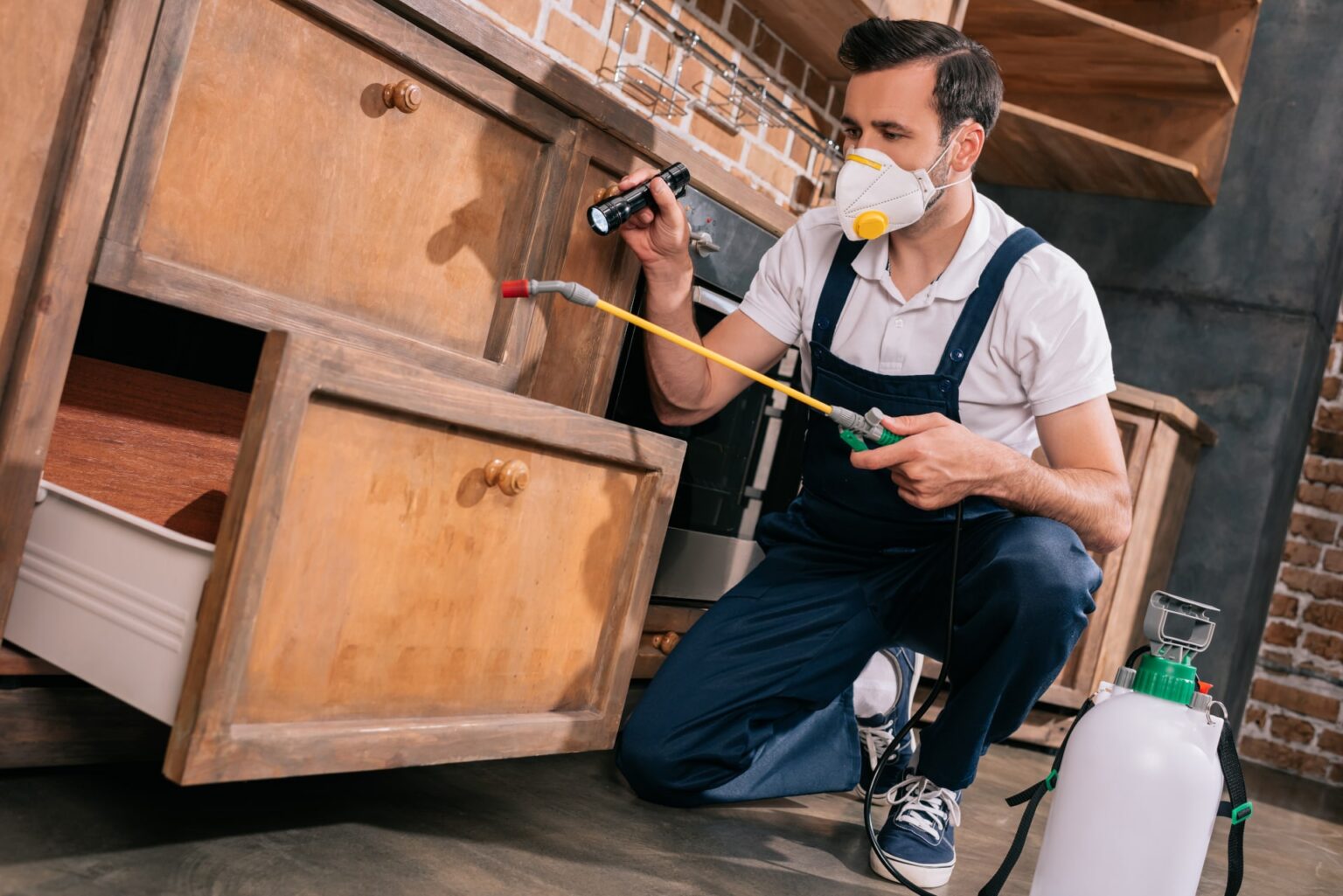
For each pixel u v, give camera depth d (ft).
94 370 4.18
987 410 5.40
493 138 4.93
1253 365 12.32
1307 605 13.42
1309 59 12.41
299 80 4.15
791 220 6.81
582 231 5.41
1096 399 5.27
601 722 4.57
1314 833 8.91
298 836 4.04
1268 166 12.48
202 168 3.94
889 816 5.29
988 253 5.34
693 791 5.35
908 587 5.60
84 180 3.60
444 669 3.97
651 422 6.31
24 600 3.70
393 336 4.64
